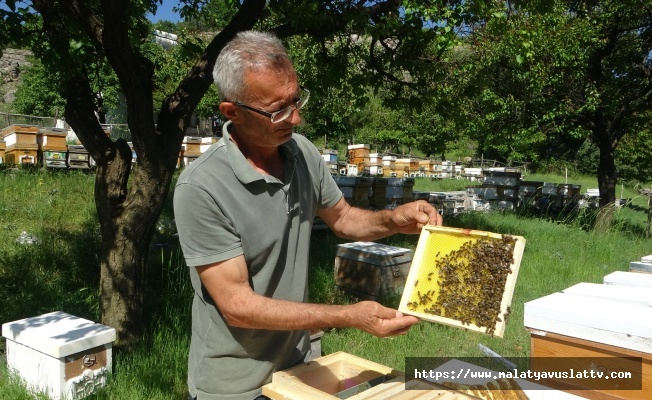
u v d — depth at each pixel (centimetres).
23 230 634
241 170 179
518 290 597
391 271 574
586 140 3641
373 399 169
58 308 468
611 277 313
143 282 416
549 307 243
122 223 398
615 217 1184
